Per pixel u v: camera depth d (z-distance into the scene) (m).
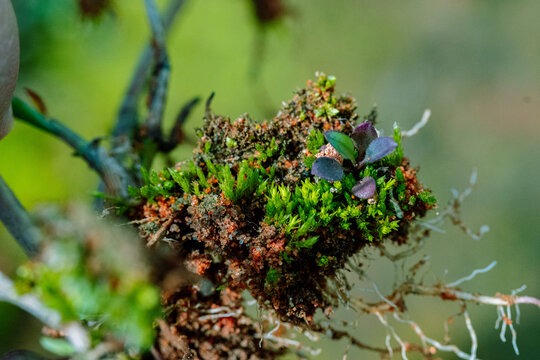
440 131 0.78
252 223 0.25
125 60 0.63
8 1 0.24
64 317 0.23
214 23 0.68
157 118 0.28
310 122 0.26
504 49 0.84
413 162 0.75
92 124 0.60
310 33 0.76
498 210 0.69
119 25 0.58
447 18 0.87
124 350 0.25
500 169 0.74
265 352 0.26
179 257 0.25
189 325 0.26
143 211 0.26
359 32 0.82
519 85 0.81
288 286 0.25
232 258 0.25
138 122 0.30
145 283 0.23
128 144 0.28
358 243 0.25
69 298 0.23
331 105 0.26
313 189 0.25
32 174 0.55
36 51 0.59
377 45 0.83
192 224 0.25
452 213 0.27
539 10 0.87
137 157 0.28
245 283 0.25
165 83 0.29
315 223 0.25
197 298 0.26
